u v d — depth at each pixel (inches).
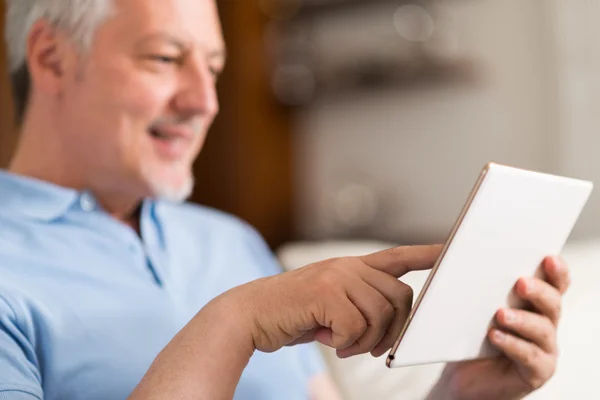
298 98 122.6
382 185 118.3
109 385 34.1
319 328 27.5
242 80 122.2
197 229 47.2
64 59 39.2
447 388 35.7
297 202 126.6
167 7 39.3
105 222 39.9
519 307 31.6
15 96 41.8
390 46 114.0
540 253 30.4
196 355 25.9
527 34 104.0
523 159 105.3
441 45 109.7
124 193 41.2
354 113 120.7
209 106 40.3
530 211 27.6
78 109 39.0
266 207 124.3
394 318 27.0
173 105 39.9
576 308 56.9
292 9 122.6
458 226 25.0
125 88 38.5
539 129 103.8
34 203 38.7
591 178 99.7
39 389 30.3
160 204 44.9
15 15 40.4
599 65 99.0
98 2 38.2
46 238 37.8
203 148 125.6
